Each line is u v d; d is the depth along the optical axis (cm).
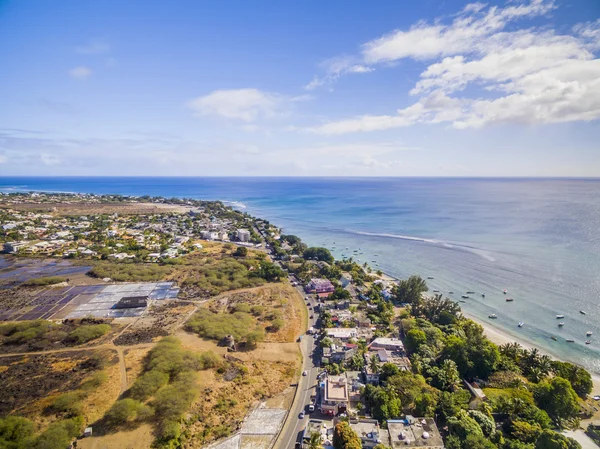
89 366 8988
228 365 9256
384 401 7338
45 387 8081
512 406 7269
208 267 17888
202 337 10769
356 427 6819
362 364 9262
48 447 6003
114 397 7775
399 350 10081
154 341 10438
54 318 11981
